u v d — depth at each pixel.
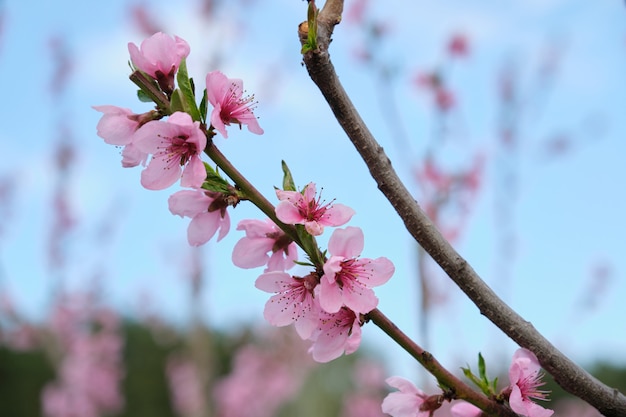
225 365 4.03
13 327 3.30
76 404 3.59
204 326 2.70
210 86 0.68
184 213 0.71
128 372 5.52
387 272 0.67
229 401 3.72
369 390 3.05
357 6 1.55
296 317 0.69
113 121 0.70
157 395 5.50
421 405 0.70
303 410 4.32
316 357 0.68
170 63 0.69
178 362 4.07
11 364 5.29
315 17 0.65
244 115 0.71
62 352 3.50
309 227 0.67
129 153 0.70
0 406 5.20
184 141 0.68
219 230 0.71
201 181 0.68
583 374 0.67
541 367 0.67
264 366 3.76
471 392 0.68
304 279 0.68
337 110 0.66
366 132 0.66
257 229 0.71
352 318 0.68
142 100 0.69
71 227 3.11
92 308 3.36
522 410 0.67
